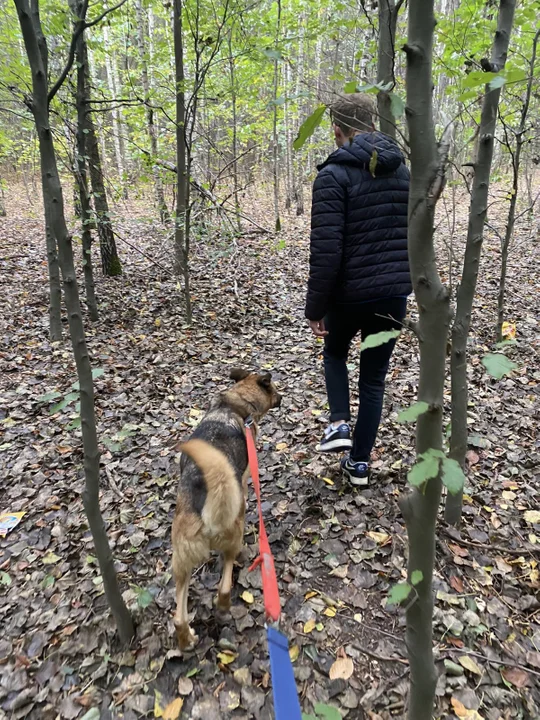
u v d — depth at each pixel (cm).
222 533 216
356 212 255
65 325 653
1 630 232
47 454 373
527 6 365
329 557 261
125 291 775
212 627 227
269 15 849
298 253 989
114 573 207
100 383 483
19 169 2419
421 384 113
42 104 169
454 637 210
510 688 190
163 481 335
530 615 220
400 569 249
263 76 1066
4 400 453
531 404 389
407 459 333
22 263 975
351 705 189
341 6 502
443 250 826
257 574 255
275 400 328
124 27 1012
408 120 99
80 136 556
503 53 222
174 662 212
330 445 298
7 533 294
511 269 800
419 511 116
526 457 327
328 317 296
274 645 134
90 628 229
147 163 598
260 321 643
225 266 872
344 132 253
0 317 671
